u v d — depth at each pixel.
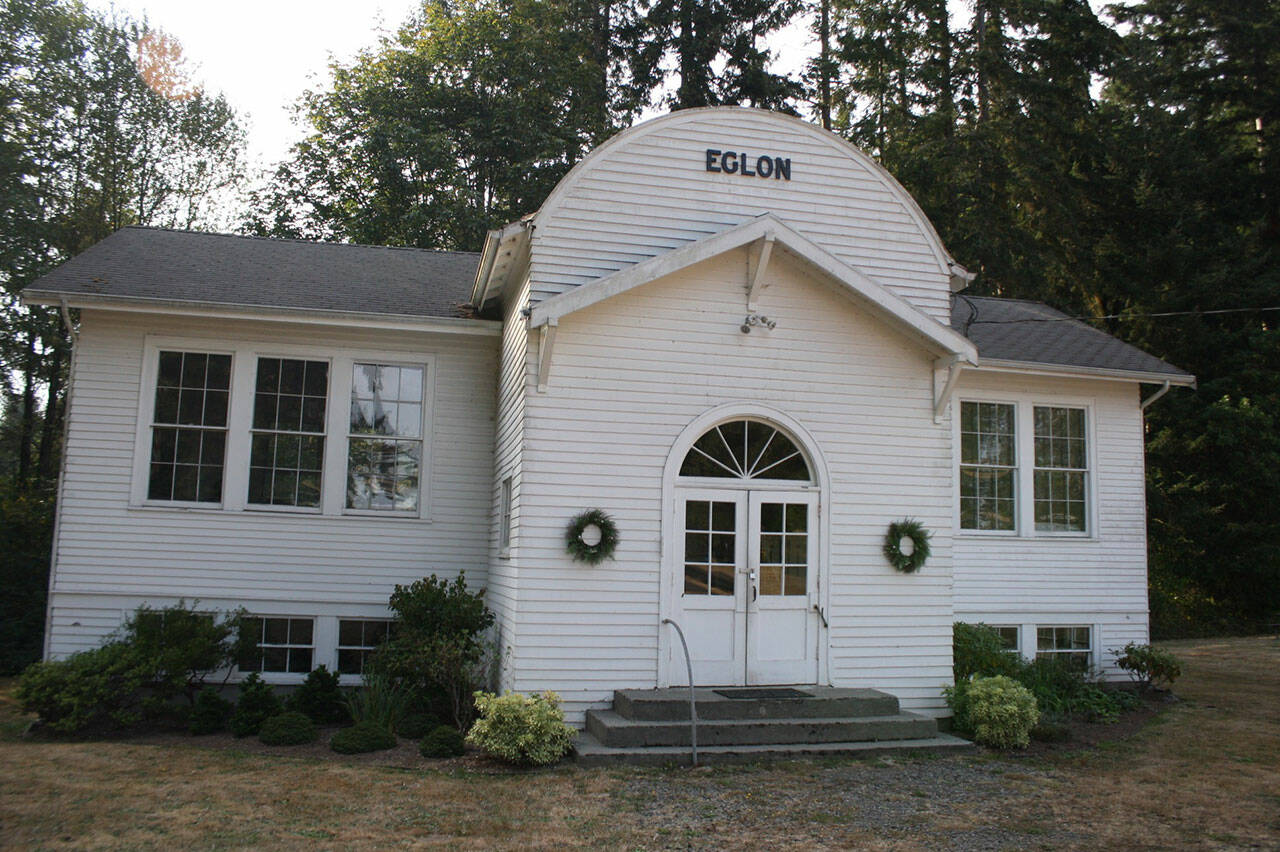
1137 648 14.75
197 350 12.97
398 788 8.63
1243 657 19.55
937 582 11.91
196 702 11.63
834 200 12.02
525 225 11.01
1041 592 15.00
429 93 30.05
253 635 12.17
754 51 32.94
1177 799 8.87
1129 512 15.59
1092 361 15.30
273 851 6.97
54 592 12.27
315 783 8.75
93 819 7.56
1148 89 32.53
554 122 30.38
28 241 24.86
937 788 9.07
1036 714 10.97
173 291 12.80
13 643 15.41
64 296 12.09
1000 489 15.10
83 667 10.83
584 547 10.66
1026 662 13.59
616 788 8.78
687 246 10.87
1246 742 11.34
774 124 11.90
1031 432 15.28
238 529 12.81
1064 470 15.44
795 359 11.67
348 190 30.94
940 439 12.09
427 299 14.28
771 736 10.22
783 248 11.55
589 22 33.69
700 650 11.12
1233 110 31.55
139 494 12.62
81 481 12.49
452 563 13.38
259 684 11.23
